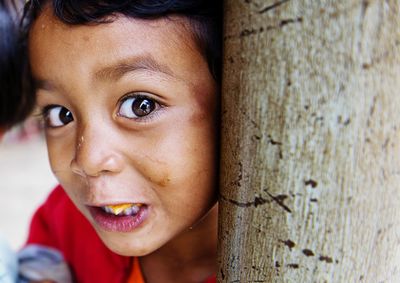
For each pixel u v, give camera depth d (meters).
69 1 0.75
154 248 0.86
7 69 1.23
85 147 0.77
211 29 0.79
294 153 0.61
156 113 0.78
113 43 0.74
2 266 1.19
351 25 0.56
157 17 0.75
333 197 0.60
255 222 0.66
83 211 0.89
